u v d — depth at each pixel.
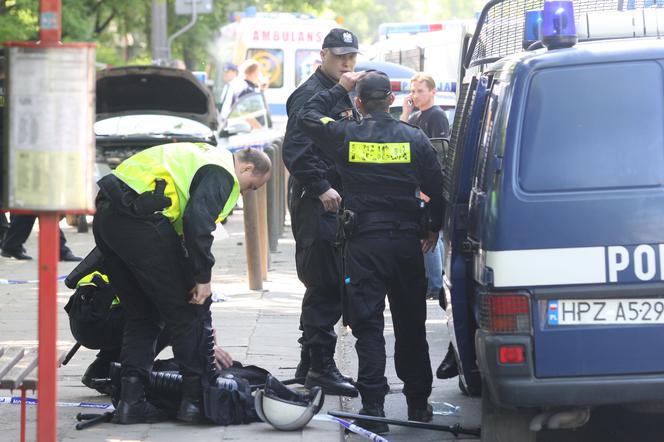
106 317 19.72
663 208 15.25
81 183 12.81
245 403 19.00
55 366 13.11
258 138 57.19
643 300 15.25
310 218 21.19
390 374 24.38
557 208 15.25
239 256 41.53
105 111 55.00
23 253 39.62
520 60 15.61
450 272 18.05
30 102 12.73
